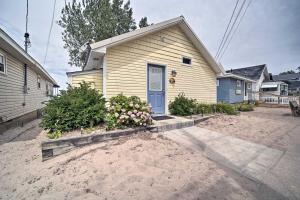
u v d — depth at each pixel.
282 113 10.70
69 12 11.59
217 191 2.21
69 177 2.53
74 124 4.08
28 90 9.65
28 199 2.15
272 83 22.28
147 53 6.56
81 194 2.12
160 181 2.38
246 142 4.39
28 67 9.64
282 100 16.94
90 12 11.81
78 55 12.30
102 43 5.05
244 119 7.61
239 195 2.13
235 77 15.57
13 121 7.30
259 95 20.06
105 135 3.80
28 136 5.46
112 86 5.61
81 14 11.86
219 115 7.93
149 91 6.75
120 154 3.17
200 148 3.84
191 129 5.45
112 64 5.61
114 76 5.66
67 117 4.01
